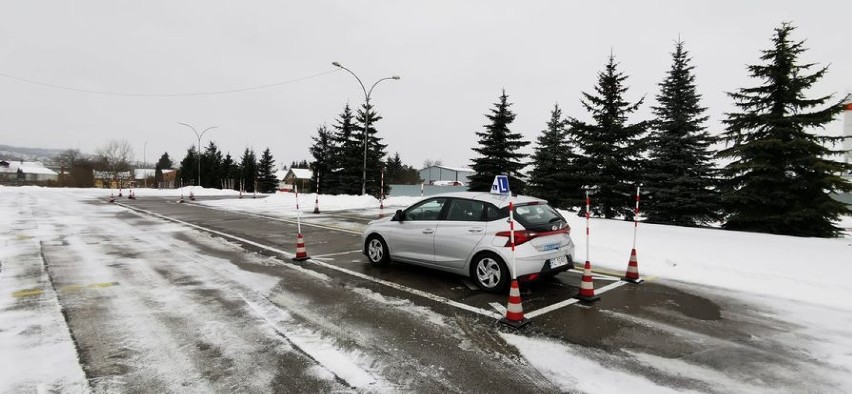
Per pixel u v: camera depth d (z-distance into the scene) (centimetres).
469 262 606
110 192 3731
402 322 467
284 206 2194
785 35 1453
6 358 362
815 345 413
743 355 390
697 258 780
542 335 435
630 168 1994
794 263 721
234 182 7144
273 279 651
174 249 909
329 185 4078
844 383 337
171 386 321
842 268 682
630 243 934
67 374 336
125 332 424
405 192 5109
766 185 1457
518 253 550
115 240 1022
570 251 608
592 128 1942
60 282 616
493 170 2731
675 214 1906
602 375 349
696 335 439
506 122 2756
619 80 1923
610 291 605
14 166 11356
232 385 324
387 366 361
